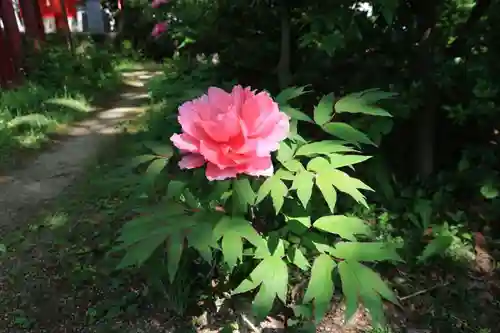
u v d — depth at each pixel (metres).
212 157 1.48
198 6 3.38
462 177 3.03
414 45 2.95
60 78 8.54
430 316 2.47
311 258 1.94
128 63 11.47
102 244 3.18
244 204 1.62
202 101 1.61
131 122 6.39
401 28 2.92
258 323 2.35
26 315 2.57
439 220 2.96
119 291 2.70
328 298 1.63
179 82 3.16
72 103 7.49
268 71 3.04
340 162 1.69
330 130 1.79
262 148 1.49
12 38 8.20
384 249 1.74
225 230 1.63
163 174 1.91
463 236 2.87
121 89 9.05
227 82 2.87
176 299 2.45
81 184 4.39
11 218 3.83
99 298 2.67
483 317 2.47
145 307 2.55
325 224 1.79
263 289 1.75
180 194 1.75
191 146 1.52
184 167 1.54
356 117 2.49
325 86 2.90
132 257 1.55
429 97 2.98
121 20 13.24
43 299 2.69
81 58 9.88
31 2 9.62
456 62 2.96
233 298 2.43
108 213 3.63
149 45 12.25
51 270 2.97
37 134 6.10
